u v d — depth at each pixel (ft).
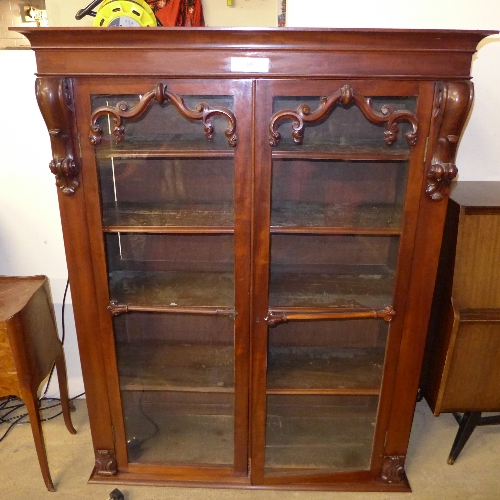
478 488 5.65
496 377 5.45
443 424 6.76
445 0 5.47
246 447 5.44
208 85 4.00
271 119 4.06
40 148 5.90
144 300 4.92
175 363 5.60
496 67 5.78
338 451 5.74
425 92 4.02
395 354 5.01
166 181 5.29
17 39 5.84
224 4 6.42
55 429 6.58
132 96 4.16
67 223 4.49
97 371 5.13
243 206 4.37
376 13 5.52
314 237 5.57
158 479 5.63
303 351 5.90
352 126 4.94
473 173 6.30
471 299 5.23
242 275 4.62
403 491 5.55
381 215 4.91
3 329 4.85
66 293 6.65
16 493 5.54
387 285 5.21
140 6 4.76
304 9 5.49
